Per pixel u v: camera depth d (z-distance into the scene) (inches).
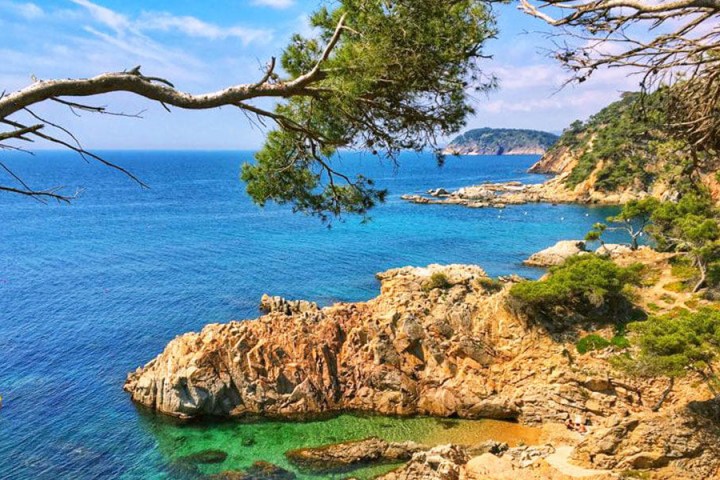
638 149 6318.9
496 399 1683.1
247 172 620.7
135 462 1424.7
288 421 1683.1
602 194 6407.5
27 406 1683.1
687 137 335.6
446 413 1704.0
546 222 5142.7
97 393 1776.6
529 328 1850.4
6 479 1326.3
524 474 1184.2
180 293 2822.3
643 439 1196.5
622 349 1690.5
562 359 1729.8
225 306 2620.6
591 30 277.3
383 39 429.7
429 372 1774.1
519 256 3767.2
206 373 1699.1
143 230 4790.8
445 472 1197.1
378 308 2046.0
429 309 1999.3
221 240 4291.3
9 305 2600.9
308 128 533.6
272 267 3393.2
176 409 1663.4
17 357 2021.4
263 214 5767.7
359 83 424.5
